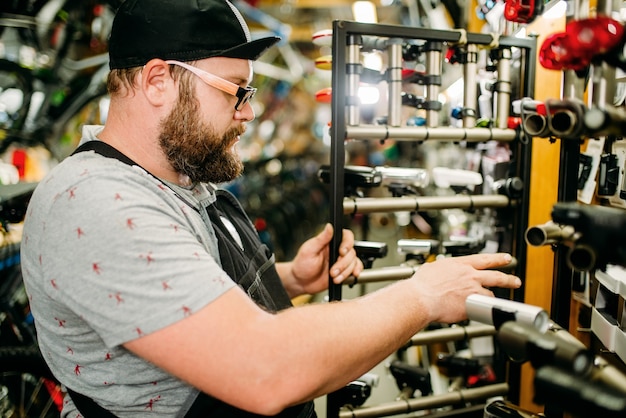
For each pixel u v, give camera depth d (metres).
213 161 1.10
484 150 1.56
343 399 1.39
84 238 0.86
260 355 0.83
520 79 1.40
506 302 0.84
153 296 0.83
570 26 0.80
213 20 1.02
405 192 1.44
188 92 1.03
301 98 7.72
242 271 1.19
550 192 1.47
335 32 1.22
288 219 5.30
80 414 1.10
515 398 1.49
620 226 0.68
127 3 1.03
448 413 1.46
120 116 1.07
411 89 1.62
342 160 1.27
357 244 1.41
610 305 1.11
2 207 1.96
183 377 0.84
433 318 1.02
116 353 0.98
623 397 0.58
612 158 1.11
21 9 2.28
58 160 2.55
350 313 0.94
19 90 2.40
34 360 1.68
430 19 2.87
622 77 1.00
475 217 1.68
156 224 0.88
